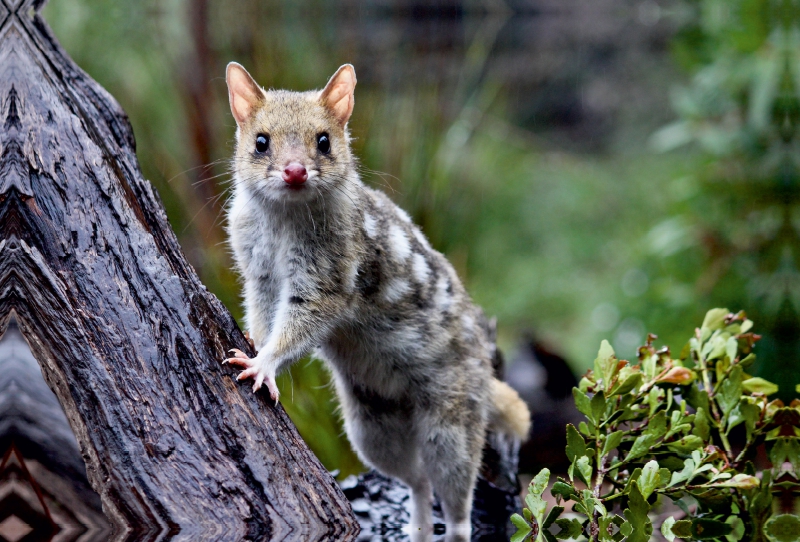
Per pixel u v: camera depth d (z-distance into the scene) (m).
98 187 6.50
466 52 20.70
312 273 7.47
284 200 7.29
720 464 6.94
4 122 6.52
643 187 20.77
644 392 7.25
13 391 6.71
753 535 6.92
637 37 25.72
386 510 8.68
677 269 13.95
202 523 6.02
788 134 12.54
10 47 6.79
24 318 6.07
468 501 8.21
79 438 6.06
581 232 20.02
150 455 6.03
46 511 6.49
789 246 12.44
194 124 12.10
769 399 11.52
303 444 6.61
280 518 6.19
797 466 7.08
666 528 6.43
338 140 7.66
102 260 6.29
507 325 17.70
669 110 24.22
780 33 12.45
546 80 25.44
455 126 15.51
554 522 6.70
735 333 8.05
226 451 6.20
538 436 11.54
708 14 13.45
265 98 7.73
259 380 6.45
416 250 8.23
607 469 7.02
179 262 6.68
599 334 16.00
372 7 21.66
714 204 13.12
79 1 15.43
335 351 8.23
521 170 20.97
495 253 18.78
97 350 6.06
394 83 13.62
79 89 7.14
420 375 8.09
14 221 6.24
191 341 6.31
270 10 13.35
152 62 14.38
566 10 26.30
